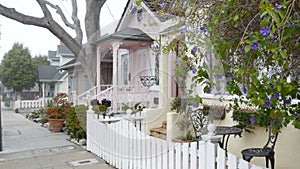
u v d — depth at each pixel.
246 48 1.71
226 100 3.24
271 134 3.71
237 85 2.15
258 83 1.87
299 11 1.74
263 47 1.76
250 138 4.35
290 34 1.70
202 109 3.51
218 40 2.18
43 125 10.46
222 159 2.72
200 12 2.44
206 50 2.32
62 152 5.71
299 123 2.22
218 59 2.24
